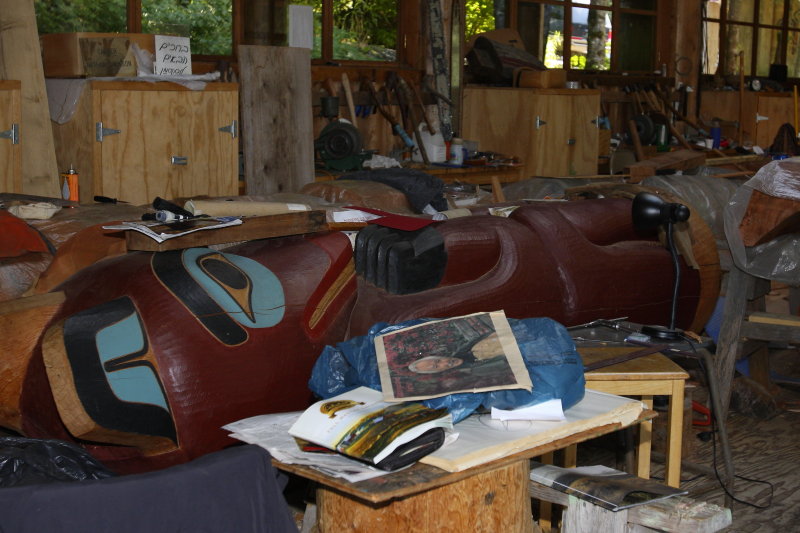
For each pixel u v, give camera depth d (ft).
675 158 19.08
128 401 7.54
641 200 10.03
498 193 16.44
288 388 8.53
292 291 8.89
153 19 18.48
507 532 6.70
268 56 17.30
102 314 7.78
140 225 8.48
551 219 11.51
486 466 6.21
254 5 20.03
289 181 17.85
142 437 7.71
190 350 7.82
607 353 8.95
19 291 9.07
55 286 8.71
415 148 21.91
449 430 6.38
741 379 13.82
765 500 10.64
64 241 9.78
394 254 9.78
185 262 8.35
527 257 10.77
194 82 15.64
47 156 14.44
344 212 10.43
